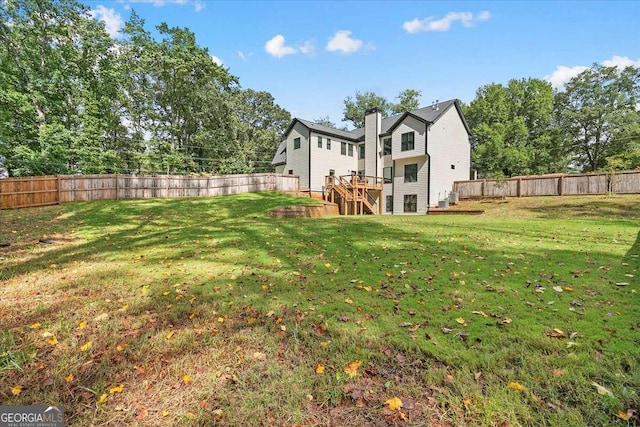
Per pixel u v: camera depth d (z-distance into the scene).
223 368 1.98
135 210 11.66
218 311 2.89
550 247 5.42
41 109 18.12
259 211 12.41
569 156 27.92
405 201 20.52
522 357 2.00
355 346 2.21
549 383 1.74
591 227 7.84
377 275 3.93
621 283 3.36
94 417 1.58
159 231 7.90
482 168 26.08
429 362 2.00
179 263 4.75
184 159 24.50
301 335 2.39
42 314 2.84
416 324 2.52
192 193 18.14
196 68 23.61
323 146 22.84
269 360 2.07
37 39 17.59
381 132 22.09
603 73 25.48
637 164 18.22
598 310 2.68
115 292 3.45
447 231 7.54
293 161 23.39
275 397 1.71
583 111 25.41
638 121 23.95
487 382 1.78
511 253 5.01
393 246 5.74
